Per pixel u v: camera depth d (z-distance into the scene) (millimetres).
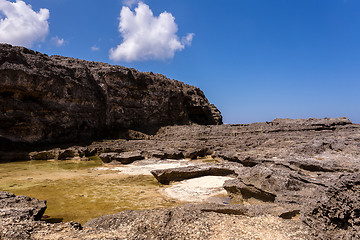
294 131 36750
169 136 44719
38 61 36656
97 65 49500
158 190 16453
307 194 10367
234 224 8078
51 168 25562
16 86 33188
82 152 32469
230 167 19109
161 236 7355
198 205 9648
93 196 15258
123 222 8539
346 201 6582
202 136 41156
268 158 19578
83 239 7070
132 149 34969
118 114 46781
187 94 62906
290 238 6941
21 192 16281
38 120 35375
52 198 14875
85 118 41719
